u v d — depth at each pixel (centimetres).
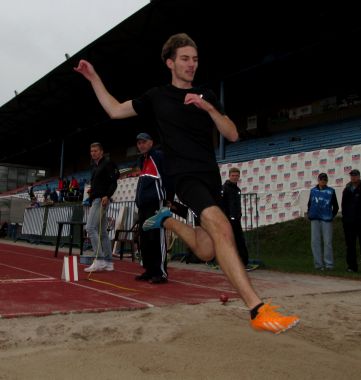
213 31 2098
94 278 604
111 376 204
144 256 578
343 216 765
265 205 1267
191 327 306
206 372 212
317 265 793
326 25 1941
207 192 222
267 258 991
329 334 309
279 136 2344
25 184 4681
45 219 1486
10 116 3791
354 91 2191
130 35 2270
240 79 2381
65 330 296
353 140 1712
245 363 226
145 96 257
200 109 242
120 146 3928
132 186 1825
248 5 1858
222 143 2130
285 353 247
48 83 2947
